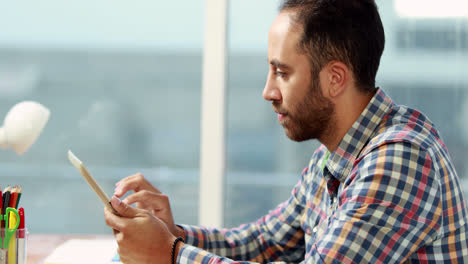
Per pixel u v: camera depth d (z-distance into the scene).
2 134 1.21
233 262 1.04
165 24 2.24
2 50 2.23
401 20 2.18
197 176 2.30
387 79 2.20
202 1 2.24
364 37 1.08
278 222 1.42
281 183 2.28
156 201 1.33
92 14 2.23
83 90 2.26
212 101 2.23
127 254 1.08
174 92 2.27
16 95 2.24
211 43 2.22
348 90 1.10
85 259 1.36
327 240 1.00
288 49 1.08
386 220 0.98
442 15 2.16
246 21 2.23
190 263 1.05
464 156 2.19
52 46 2.23
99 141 2.28
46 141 2.28
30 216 2.31
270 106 2.25
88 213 2.32
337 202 1.14
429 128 1.11
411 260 1.05
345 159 1.13
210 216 2.25
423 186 0.99
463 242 1.06
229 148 2.28
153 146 2.29
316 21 1.06
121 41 2.25
